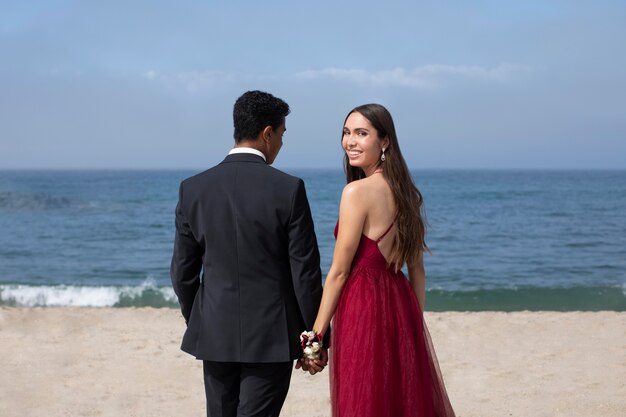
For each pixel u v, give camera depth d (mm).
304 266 3188
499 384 6090
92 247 24750
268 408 3283
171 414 5234
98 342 7660
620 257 22047
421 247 3676
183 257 3328
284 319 3227
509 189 80375
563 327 8727
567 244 25875
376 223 3518
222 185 3242
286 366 3309
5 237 27750
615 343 7789
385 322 3490
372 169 3637
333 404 3615
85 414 5188
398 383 3500
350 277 3559
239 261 3189
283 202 3178
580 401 5539
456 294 13555
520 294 13555
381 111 3584
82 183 108438
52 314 9328
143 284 16359
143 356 7055
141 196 62188
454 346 7676
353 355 3475
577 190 77312
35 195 60188
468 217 39281
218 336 3207
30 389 5812
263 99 3336
